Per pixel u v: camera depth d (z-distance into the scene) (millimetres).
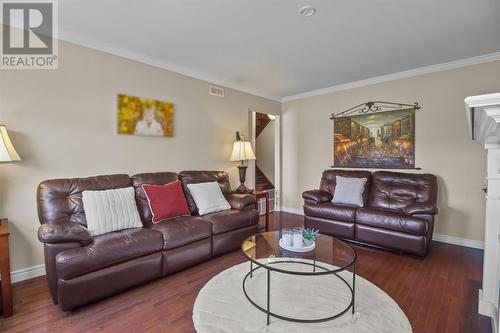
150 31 2486
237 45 2785
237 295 2025
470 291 2113
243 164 4074
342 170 4062
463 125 3203
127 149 2979
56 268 1754
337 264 1757
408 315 1793
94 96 2711
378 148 3898
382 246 2979
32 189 2348
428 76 3441
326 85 4289
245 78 3924
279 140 5152
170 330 1652
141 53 3006
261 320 1721
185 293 2086
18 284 2230
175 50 2922
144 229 2324
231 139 4180
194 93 3648
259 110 4664
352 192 3535
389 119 3783
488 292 1768
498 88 2975
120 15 2199
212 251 2691
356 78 3918
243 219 2996
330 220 3398
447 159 3324
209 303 1919
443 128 3344
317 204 3545
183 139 3535
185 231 2445
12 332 1620
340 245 2121
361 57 3102
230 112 4148
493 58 2988
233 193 3609
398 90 3699
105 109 2791
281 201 5223
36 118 2363
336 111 4359
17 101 2268
